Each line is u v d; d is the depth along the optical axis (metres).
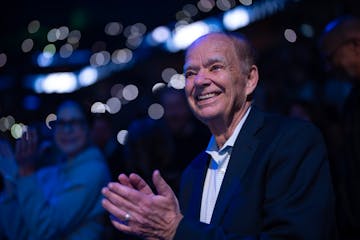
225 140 1.59
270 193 1.36
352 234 2.09
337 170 2.32
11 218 2.53
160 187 1.34
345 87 3.28
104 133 3.43
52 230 2.36
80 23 8.57
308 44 4.55
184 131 3.28
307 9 4.64
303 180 1.35
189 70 1.56
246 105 1.59
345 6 3.96
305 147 1.39
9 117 3.46
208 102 1.52
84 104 2.65
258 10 5.12
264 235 1.31
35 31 8.09
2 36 8.01
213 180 1.57
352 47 2.14
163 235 1.33
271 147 1.41
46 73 7.24
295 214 1.30
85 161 2.52
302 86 4.06
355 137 2.07
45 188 2.52
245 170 1.44
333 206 1.38
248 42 1.59
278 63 4.48
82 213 2.41
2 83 6.59
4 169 2.49
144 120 2.55
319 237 1.28
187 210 1.60
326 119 2.98
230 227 1.38
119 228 1.36
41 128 2.56
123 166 2.88
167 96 3.32
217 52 1.52
